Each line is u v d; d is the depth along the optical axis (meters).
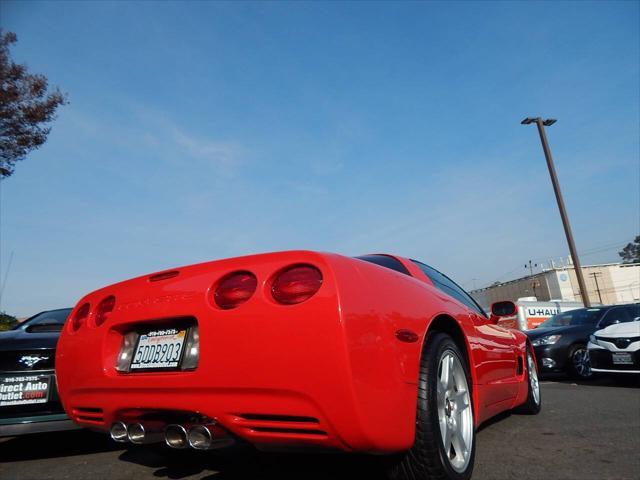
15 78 12.22
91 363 2.40
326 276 1.85
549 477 2.59
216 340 1.95
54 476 2.96
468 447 2.52
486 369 3.08
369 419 1.74
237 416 1.90
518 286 66.81
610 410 4.74
